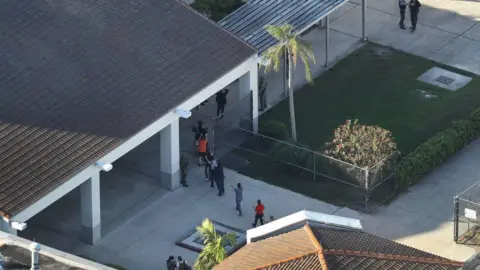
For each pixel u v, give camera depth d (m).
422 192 61.16
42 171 54.41
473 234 57.88
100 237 57.47
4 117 56.59
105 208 59.59
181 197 60.66
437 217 59.38
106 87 59.25
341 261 46.75
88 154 55.53
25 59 59.34
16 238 43.56
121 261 56.16
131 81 60.00
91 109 57.88
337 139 61.50
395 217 59.38
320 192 61.03
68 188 54.53
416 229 58.53
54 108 57.50
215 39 64.06
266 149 63.69
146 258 56.47
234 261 47.94
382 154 60.28
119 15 63.47
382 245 48.78
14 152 55.12
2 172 54.19
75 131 56.62
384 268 46.88
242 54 63.72
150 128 58.19
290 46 63.62
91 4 63.44
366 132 61.19
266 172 62.56
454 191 61.25
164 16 64.44
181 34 63.69
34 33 60.75
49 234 57.56
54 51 60.22
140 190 60.97
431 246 57.31
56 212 59.06
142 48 62.00
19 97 57.56
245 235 57.72
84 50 60.78
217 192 61.06
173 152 60.25
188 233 58.16
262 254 47.88
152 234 58.03
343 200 60.44
